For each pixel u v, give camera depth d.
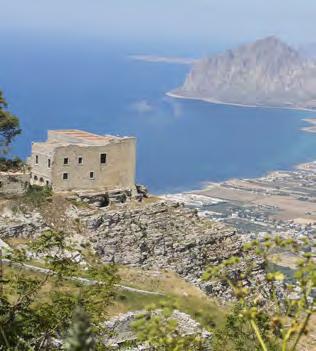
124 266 93.06
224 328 53.75
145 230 97.19
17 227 89.69
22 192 94.69
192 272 97.06
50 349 44.19
